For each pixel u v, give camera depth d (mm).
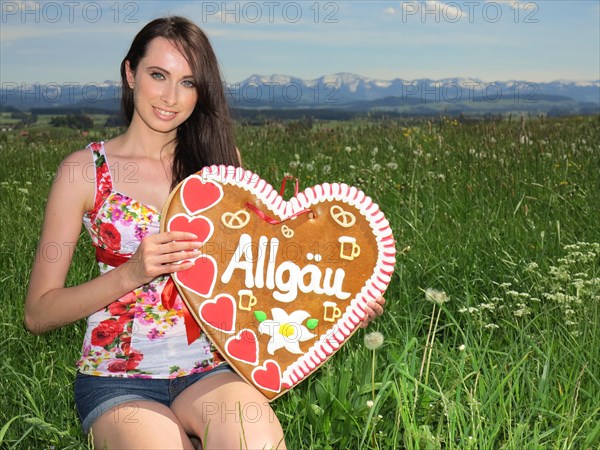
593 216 3197
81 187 1573
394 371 1743
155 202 1609
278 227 1515
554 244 2828
